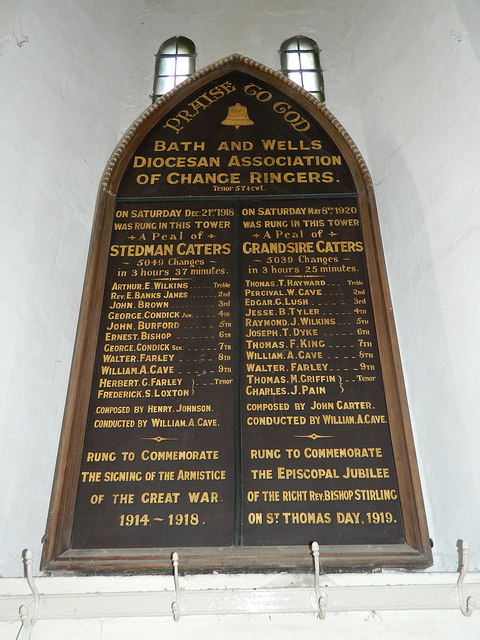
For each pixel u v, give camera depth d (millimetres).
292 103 3492
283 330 2707
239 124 3398
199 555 2186
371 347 2656
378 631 2041
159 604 2055
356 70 3855
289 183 3156
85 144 3266
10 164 2699
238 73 3627
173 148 3299
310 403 2523
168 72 3936
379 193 3293
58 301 2783
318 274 2857
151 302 2775
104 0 3885
